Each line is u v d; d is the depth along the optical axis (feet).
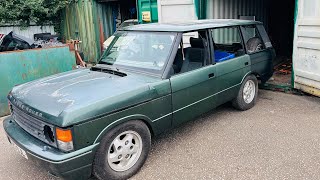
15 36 26.22
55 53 20.67
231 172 11.32
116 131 10.30
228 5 26.89
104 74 12.80
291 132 14.53
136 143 11.27
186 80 12.76
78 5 37.22
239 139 14.03
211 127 15.53
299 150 12.74
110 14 36.52
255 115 16.94
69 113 9.11
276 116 16.67
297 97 19.80
